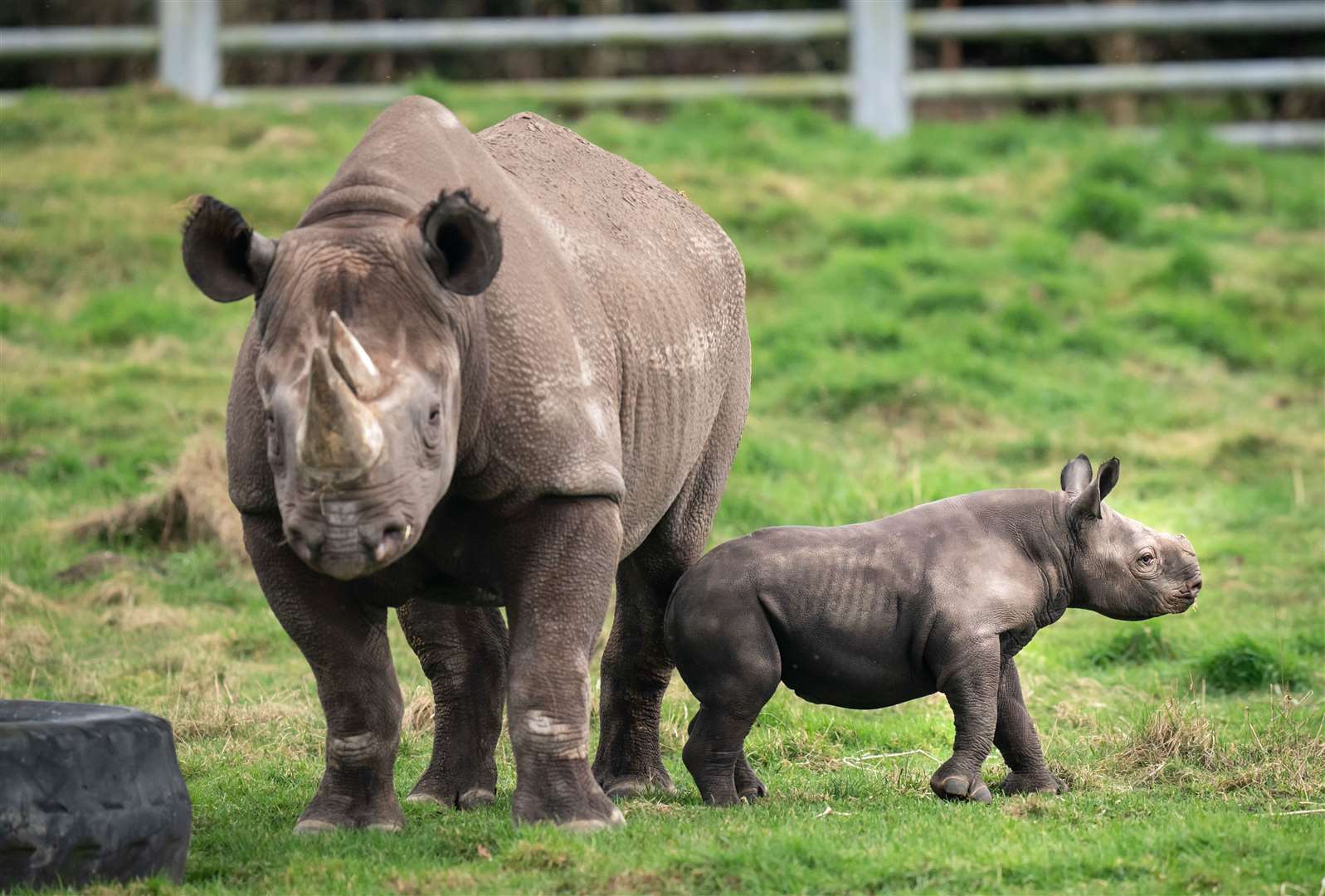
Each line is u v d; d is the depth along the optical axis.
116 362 33.47
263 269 11.94
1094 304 38.66
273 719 18.06
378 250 11.88
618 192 15.76
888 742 17.75
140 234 38.47
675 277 15.45
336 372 10.66
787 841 12.38
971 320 36.47
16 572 23.61
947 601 14.64
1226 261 41.31
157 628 21.72
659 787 15.73
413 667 20.23
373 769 13.54
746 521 26.09
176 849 12.15
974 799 14.51
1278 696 19.23
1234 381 35.56
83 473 27.78
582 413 13.02
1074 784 15.74
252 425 12.58
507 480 12.73
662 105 55.72
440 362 11.76
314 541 11.03
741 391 16.80
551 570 12.97
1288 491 28.73
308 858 12.51
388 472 11.12
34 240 37.72
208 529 24.86
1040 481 28.59
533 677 12.99
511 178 14.22
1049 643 21.66
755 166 45.34
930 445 30.84
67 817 11.40
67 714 12.33
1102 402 33.38
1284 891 11.56
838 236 41.34
